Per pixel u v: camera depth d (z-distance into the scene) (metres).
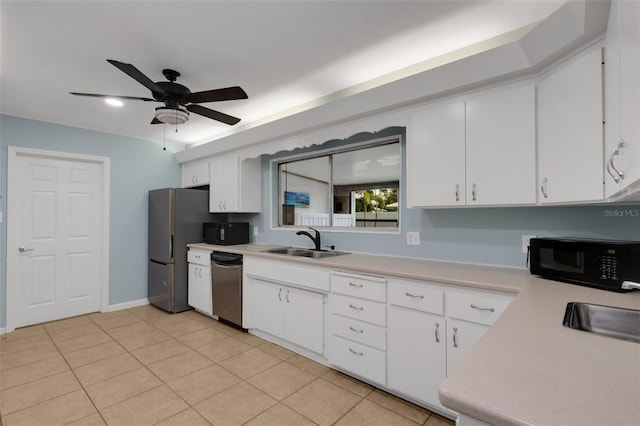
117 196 4.00
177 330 3.28
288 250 3.36
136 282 4.16
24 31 1.86
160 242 3.99
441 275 1.86
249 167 3.84
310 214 3.54
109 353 2.73
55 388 2.17
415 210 2.59
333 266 2.33
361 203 3.09
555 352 0.79
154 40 1.98
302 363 2.54
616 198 1.30
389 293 2.03
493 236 2.20
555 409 0.55
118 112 3.25
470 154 1.98
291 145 3.12
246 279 3.16
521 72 1.76
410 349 1.94
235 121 2.68
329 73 2.47
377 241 2.84
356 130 2.57
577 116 1.48
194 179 4.43
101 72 2.38
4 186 3.23
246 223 4.03
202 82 2.59
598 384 0.63
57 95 2.80
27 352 2.75
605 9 1.24
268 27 1.86
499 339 0.88
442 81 1.98
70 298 3.70
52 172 3.58
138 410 1.92
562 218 1.93
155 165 4.38
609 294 1.40
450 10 1.73
